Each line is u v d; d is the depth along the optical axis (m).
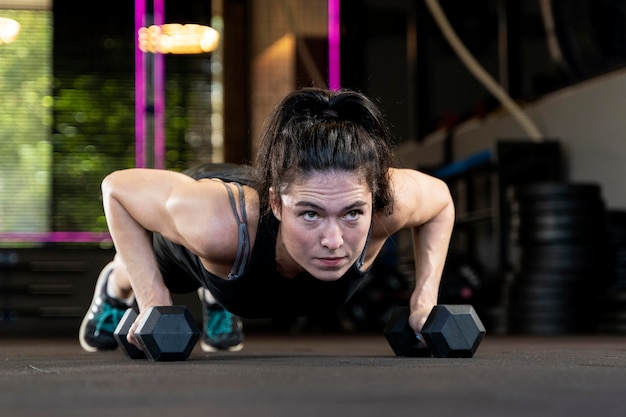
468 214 8.38
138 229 2.45
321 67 8.46
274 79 8.52
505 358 2.51
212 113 8.29
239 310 2.46
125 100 8.17
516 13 8.29
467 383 1.59
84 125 8.13
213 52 8.24
